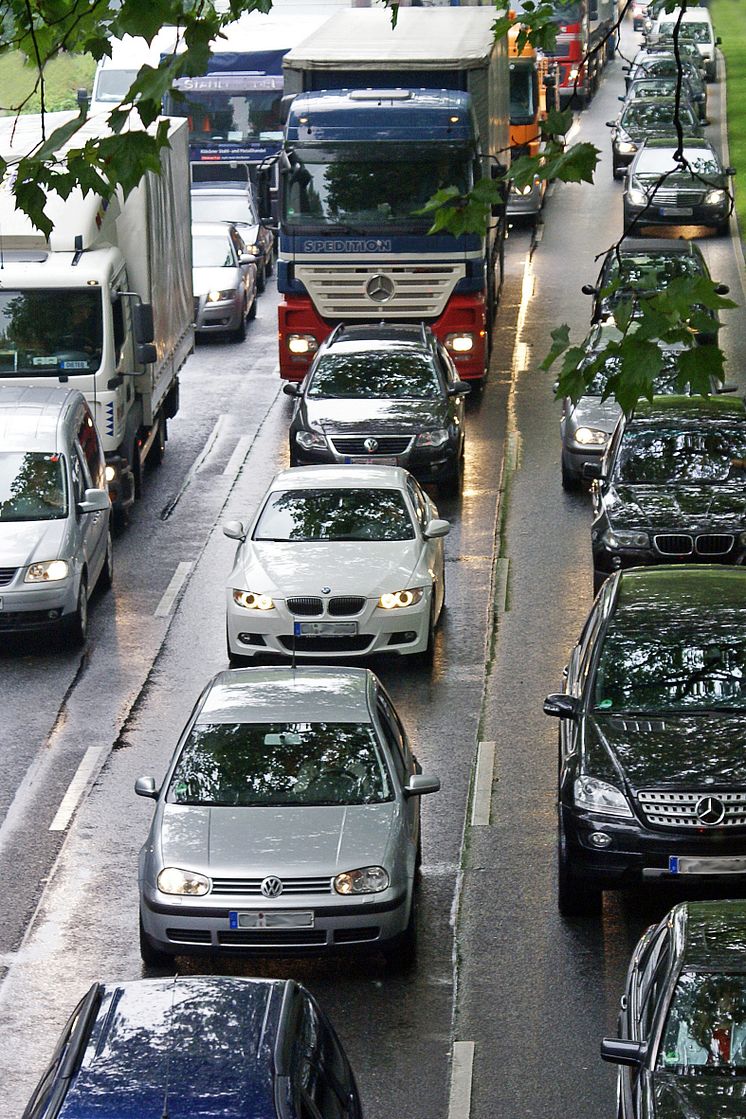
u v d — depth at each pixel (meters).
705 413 81.62
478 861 53.34
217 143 169.75
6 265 87.62
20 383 87.75
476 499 94.31
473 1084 40.88
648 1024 34.03
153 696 67.88
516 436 106.44
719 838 46.66
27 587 71.75
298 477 76.38
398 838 46.44
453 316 112.75
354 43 120.31
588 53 30.12
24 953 48.19
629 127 193.38
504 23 38.81
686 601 54.22
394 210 111.06
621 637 52.50
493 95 124.69
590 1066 41.59
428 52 115.38
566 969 46.50
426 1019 44.09
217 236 142.12
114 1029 31.19
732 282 144.88
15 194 26.39
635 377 27.95
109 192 26.84
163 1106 28.88
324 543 71.81
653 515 76.00
